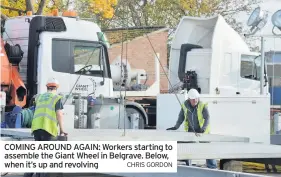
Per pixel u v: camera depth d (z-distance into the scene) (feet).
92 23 51.83
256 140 53.01
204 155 30.89
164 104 51.65
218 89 61.77
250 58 64.23
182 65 63.67
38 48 48.57
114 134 37.50
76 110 48.83
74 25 50.26
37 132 31.50
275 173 37.32
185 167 27.50
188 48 63.57
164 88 73.31
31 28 49.14
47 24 48.96
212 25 63.16
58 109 31.76
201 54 62.54
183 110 41.57
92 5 96.99
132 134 37.78
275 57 86.74
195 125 40.86
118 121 51.29
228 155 31.60
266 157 32.91
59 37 49.08
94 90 50.62
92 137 33.91
